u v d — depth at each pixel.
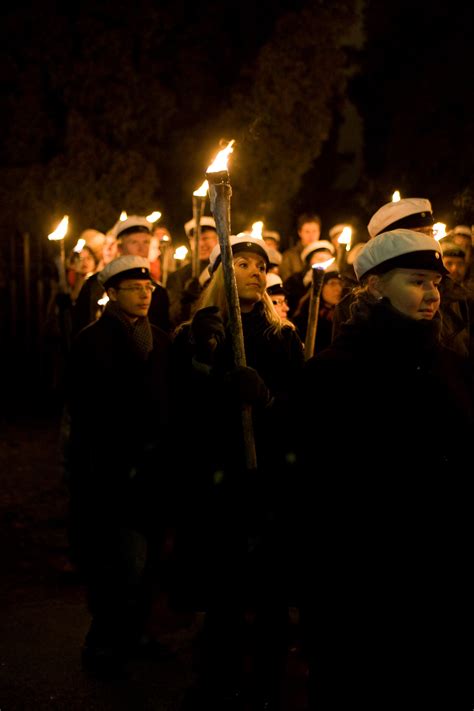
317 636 3.34
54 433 12.51
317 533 3.33
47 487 9.75
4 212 15.02
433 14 14.16
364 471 3.27
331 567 3.29
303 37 15.18
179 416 4.54
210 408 4.42
